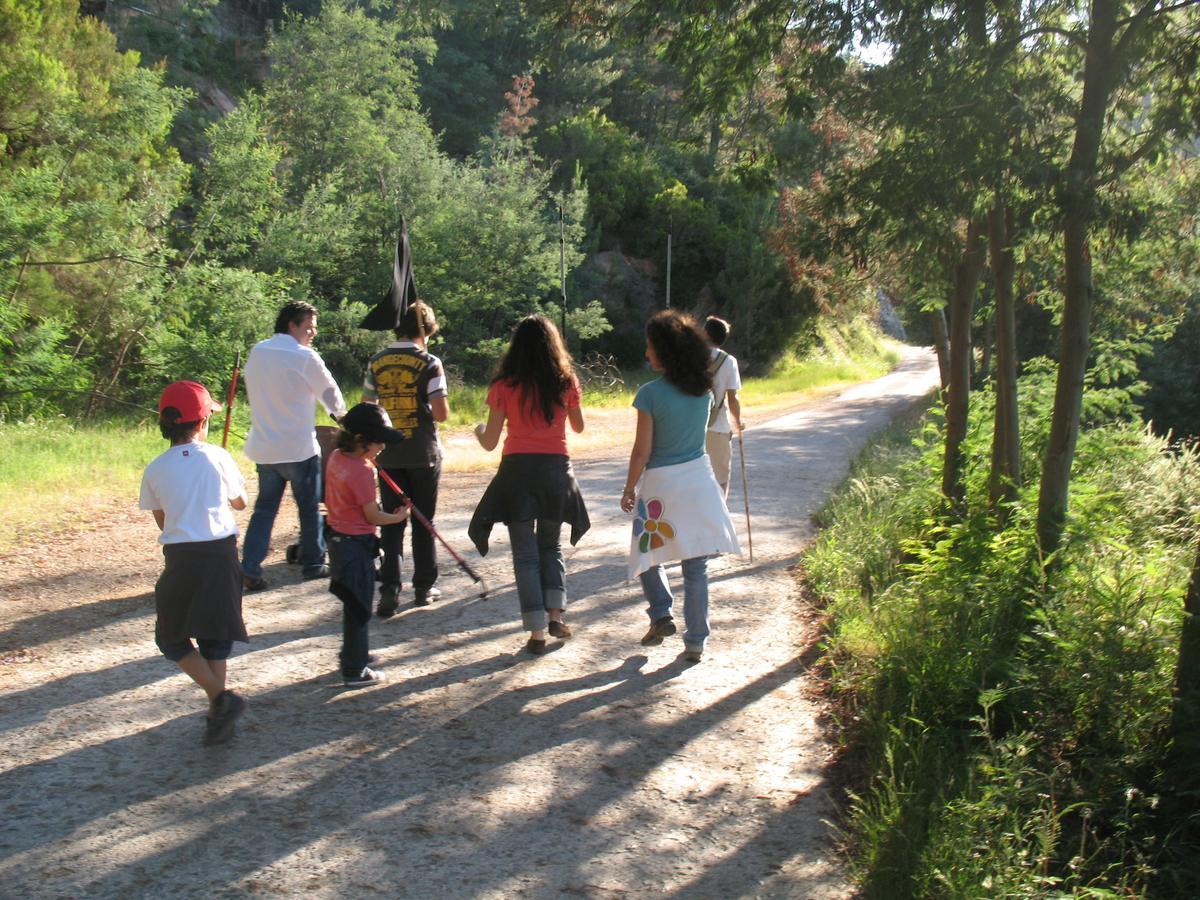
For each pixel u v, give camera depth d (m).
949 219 5.36
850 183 5.54
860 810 3.71
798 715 4.73
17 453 11.07
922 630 4.97
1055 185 4.88
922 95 5.16
